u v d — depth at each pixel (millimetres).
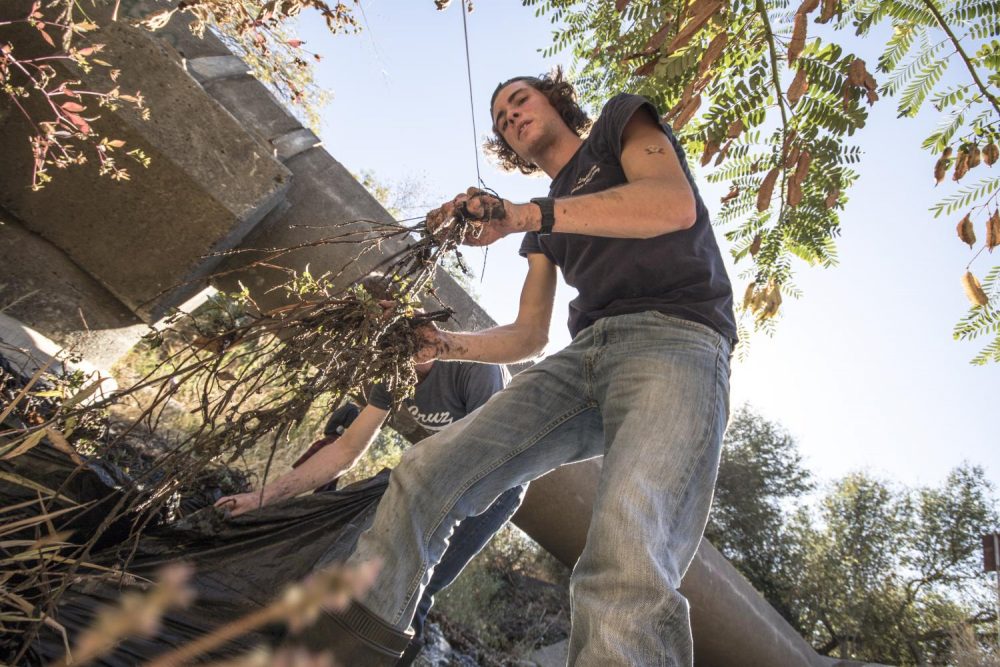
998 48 2189
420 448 1979
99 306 3352
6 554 1633
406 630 1860
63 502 1904
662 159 1884
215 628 1876
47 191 3156
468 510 1986
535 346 2377
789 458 13320
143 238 3244
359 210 3902
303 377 1841
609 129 1998
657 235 1817
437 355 2109
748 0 2227
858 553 11891
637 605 1443
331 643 1727
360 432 2779
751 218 2496
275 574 2070
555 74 2547
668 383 1736
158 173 3150
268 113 3930
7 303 3131
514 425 1980
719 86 2305
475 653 5094
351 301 1828
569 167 2213
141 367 4098
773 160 2338
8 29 2992
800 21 1870
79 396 1719
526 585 9133
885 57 2268
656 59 2180
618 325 1895
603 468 1682
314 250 3783
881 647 11047
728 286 1985
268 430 1727
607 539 1508
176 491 1779
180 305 3551
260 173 3301
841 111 2174
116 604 1764
